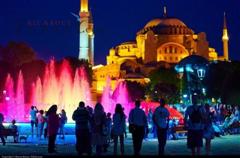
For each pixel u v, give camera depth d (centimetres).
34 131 4475
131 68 18512
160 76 13838
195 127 2048
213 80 10988
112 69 18625
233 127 4616
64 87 9862
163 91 12481
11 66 11356
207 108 2259
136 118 2223
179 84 13425
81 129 2259
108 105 10875
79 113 2270
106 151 2567
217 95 10912
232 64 11050
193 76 12394
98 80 18700
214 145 3056
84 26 15962
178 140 3747
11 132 3375
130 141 3709
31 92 11181
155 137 3981
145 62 19662
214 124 3919
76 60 12519
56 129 2558
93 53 17525
